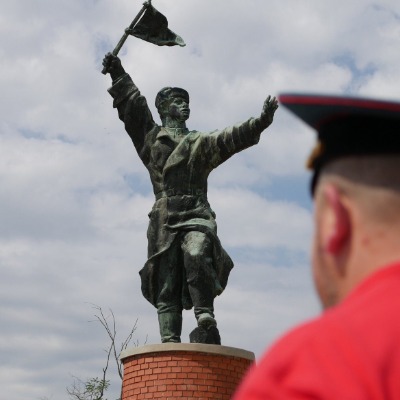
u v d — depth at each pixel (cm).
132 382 1567
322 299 256
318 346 215
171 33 1759
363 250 244
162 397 1523
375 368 210
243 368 1567
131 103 1689
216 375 1534
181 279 1650
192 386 1522
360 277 244
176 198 1659
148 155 1692
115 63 1700
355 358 212
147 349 1560
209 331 1588
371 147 244
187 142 1677
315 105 247
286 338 222
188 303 1644
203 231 1638
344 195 246
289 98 249
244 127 1652
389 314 218
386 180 243
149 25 1742
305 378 211
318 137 254
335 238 247
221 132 1670
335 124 249
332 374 210
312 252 261
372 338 214
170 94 1712
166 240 1644
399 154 242
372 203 243
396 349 212
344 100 242
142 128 1700
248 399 214
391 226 242
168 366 1538
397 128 241
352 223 245
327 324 219
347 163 247
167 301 1644
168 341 1631
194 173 1672
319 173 256
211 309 1598
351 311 222
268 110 1647
